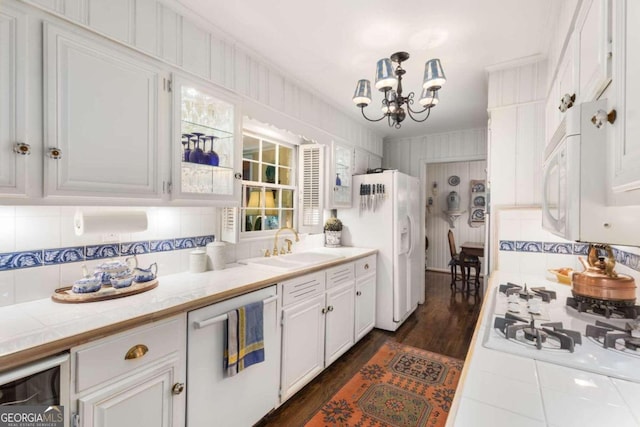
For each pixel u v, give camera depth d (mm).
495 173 2434
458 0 1616
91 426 1074
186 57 1737
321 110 3000
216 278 1838
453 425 637
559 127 1101
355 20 1800
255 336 1695
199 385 1457
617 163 752
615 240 859
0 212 1303
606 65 865
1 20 1088
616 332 1095
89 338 1058
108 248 1639
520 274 2236
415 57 2209
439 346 2895
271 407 1876
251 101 2186
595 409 693
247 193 2627
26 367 933
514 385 797
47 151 1191
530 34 1920
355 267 2854
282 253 2842
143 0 1532
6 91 1101
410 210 3682
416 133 4324
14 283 1337
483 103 3131
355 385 2238
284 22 1827
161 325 1299
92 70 1328
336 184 3264
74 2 1275
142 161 1511
